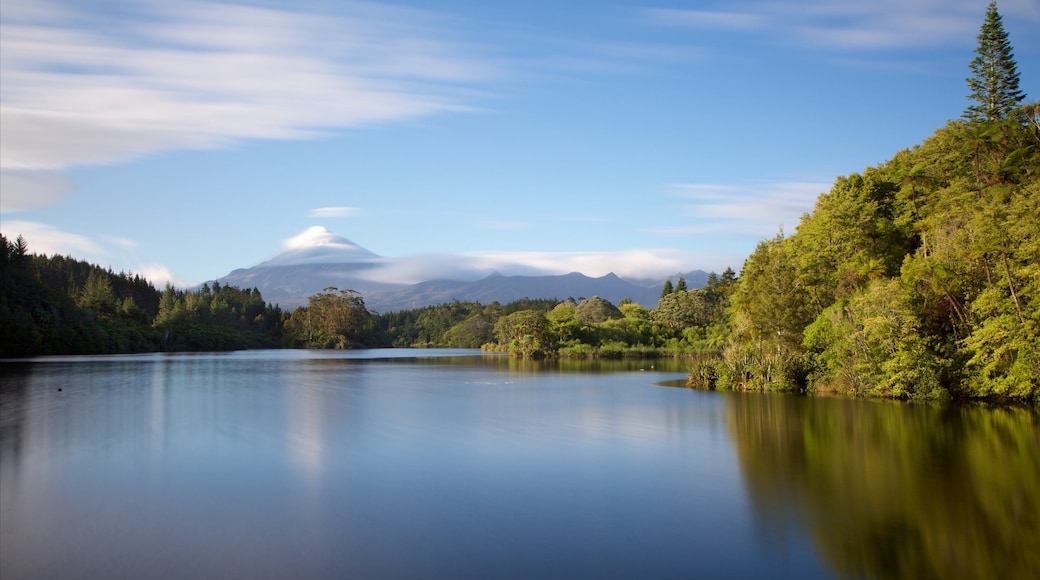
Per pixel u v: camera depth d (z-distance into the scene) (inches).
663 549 655.1
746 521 740.7
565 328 5354.3
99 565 602.9
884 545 666.2
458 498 829.8
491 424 1427.2
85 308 5634.8
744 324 2363.4
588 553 642.8
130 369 3171.8
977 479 911.7
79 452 1085.8
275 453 1091.9
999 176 2519.7
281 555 631.2
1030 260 1581.0
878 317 1809.8
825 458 1058.1
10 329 4355.3
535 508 788.6
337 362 4451.3
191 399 1876.2
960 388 1743.4
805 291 2321.6
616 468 994.1
